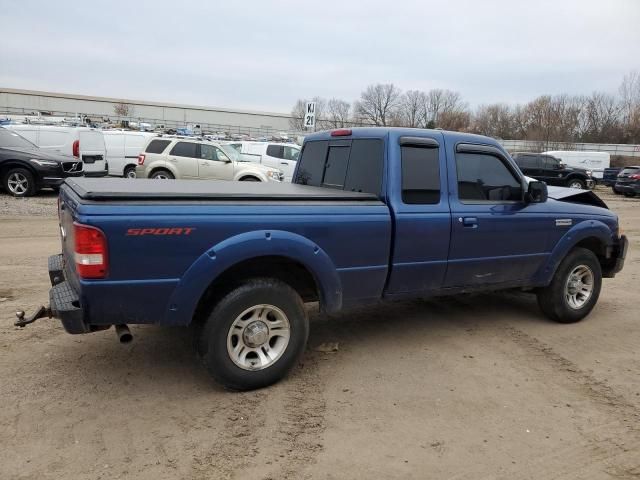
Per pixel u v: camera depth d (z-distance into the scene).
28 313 5.20
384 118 69.69
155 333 4.89
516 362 4.56
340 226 3.99
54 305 3.40
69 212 3.67
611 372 4.42
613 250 5.96
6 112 76.06
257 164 15.95
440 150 4.55
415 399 3.83
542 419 3.60
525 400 3.87
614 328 5.55
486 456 3.15
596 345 5.03
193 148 15.34
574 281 5.61
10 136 14.33
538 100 69.12
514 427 3.49
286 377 4.11
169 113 89.19
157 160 15.30
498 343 4.99
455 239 4.60
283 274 4.10
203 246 3.49
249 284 3.72
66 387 3.82
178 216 3.41
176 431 3.31
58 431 3.25
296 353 3.97
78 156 15.78
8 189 13.84
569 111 66.00
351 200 4.14
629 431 3.48
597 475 3.00
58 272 4.27
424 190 4.45
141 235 3.31
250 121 94.38
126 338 3.50
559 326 5.55
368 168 4.49
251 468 2.97
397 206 4.29
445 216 4.52
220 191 3.93
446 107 70.25
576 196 6.06
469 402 3.81
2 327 4.86
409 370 4.32
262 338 3.83
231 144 18.84
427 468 3.02
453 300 6.37
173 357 4.39
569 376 4.31
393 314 5.75
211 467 2.96
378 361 4.48
